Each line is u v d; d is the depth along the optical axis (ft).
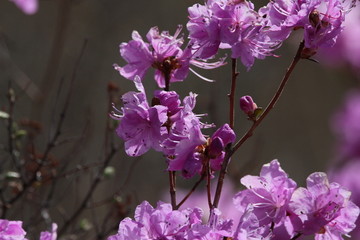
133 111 3.80
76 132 6.88
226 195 5.28
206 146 3.82
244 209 3.84
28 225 4.80
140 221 3.75
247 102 3.90
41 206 4.84
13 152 4.78
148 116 3.79
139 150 3.81
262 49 3.89
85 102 8.74
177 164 3.80
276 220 3.81
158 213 3.74
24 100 6.84
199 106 5.37
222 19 3.87
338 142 6.46
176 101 3.83
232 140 3.84
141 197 8.73
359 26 6.22
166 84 4.00
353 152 6.27
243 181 3.85
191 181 8.28
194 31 3.91
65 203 6.02
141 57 4.02
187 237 3.70
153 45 4.02
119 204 4.86
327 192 3.82
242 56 3.88
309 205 3.81
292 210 3.81
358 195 5.57
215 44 3.90
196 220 3.77
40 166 4.70
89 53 9.50
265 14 3.88
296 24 3.85
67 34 9.13
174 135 3.81
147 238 3.74
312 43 3.84
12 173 4.73
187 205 5.44
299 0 3.88
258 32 3.87
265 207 3.84
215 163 3.90
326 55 6.35
